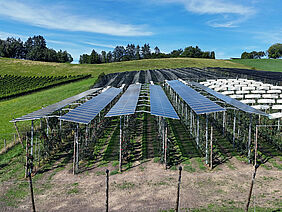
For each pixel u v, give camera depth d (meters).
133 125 19.52
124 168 12.63
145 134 18.25
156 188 10.35
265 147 14.95
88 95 25.30
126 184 10.85
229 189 10.07
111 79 46.75
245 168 12.18
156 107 15.12
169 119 22.03
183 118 21.22
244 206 8.67
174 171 12.05
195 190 10.08
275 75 45.69
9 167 13.25
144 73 54.66
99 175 11.95
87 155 14.30
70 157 14.46
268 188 10.03
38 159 13.98
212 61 88.38
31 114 14.79
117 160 13.74
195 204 8.94
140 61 88.44
